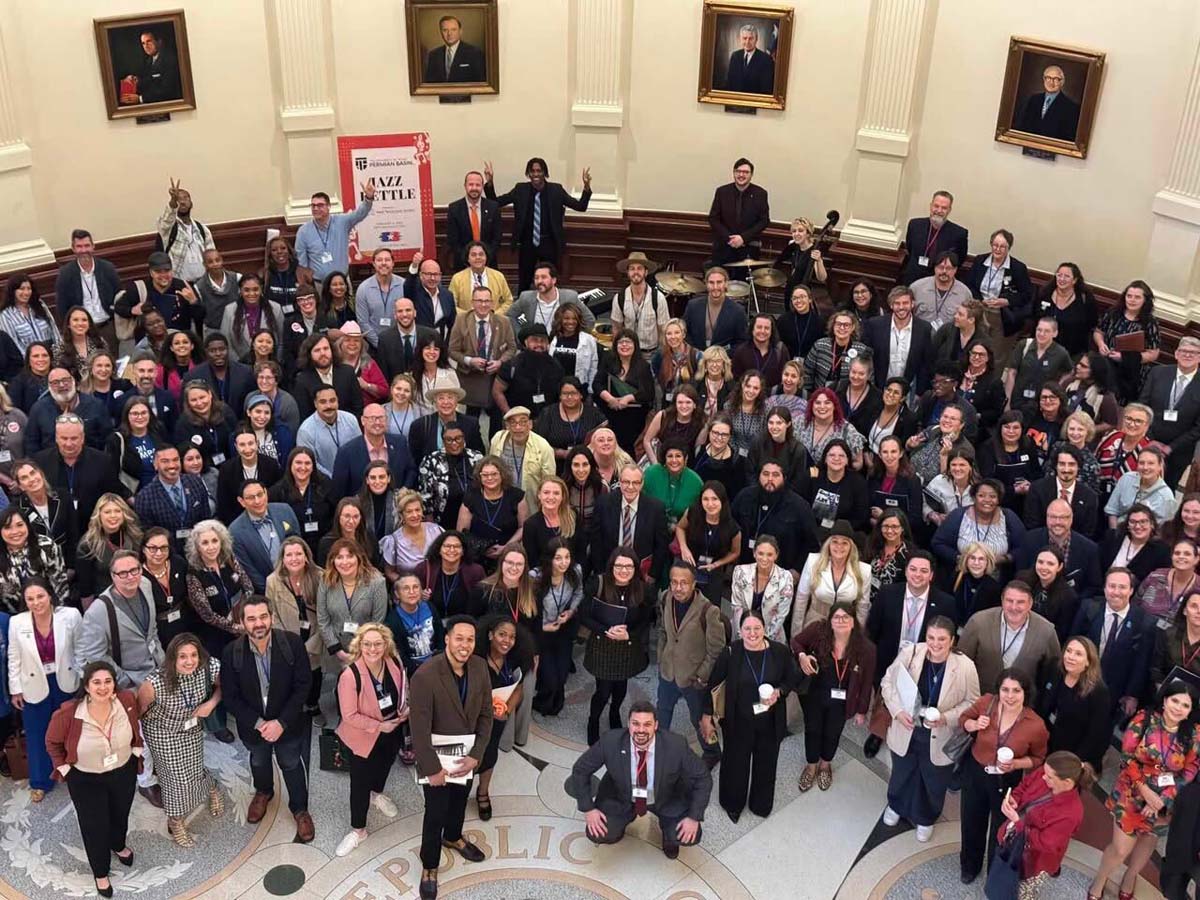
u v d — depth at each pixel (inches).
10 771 266.8
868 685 258.8
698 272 491.2
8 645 249.6
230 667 243.6
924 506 303.9
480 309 356.2
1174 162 384.5
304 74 446.3
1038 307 392.8
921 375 364.2
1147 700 262.8
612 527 291.6
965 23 422.0
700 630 261.7
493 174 482.6
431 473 303.3
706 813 264.1
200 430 312.0
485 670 238.5
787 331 375.9
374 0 448.5
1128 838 233.0
